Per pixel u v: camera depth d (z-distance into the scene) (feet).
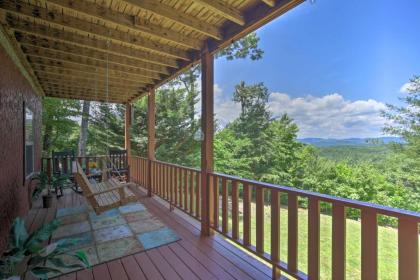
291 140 42.55
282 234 18.16
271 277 7.32
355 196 32.37
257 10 8.19
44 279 5.89
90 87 18.95
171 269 7.76
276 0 7.52
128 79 16.39
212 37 9.80
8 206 9.14
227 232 9.50
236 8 8.36
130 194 12.01
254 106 47.06
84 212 13.71
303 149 41.60
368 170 33.60
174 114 43.27
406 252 4.53
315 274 6.11
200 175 11.55
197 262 8.20
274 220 7.23
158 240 9.90
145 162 19.67
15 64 10.76
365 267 5.14
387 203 30.30
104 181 17.15
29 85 14.29
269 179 40.11
